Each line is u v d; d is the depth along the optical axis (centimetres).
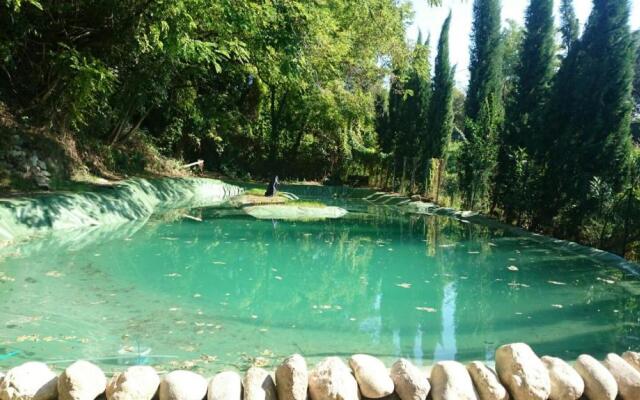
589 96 800
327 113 2012
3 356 311
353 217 1136
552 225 855
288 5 888
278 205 1168
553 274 616
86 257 607
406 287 548
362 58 1762
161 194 1255
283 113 2191
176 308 434
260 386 216
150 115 1747
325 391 215
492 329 412
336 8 1473
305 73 1335
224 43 941
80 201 840
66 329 365
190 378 217
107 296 457
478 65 1597
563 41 1082
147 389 212
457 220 1114
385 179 1870
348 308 462
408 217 1159
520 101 1015
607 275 611
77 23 885
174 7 773
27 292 453
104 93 1073
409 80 1781
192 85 1606
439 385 226
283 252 716
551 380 233
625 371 243
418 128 1700
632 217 689
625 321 437
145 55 1095
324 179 2148
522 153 948
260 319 418
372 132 2253
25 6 791
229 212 1105
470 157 1189
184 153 1966
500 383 234
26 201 734
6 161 841
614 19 780
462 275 607
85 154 1130
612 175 766
